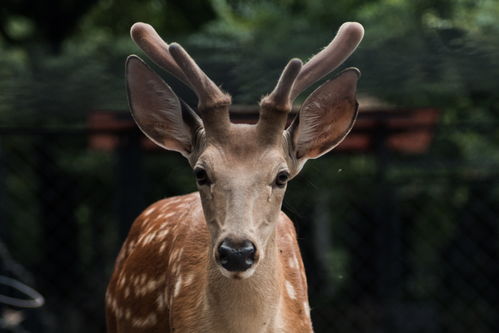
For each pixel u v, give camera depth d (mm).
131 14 19594
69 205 14688
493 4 15266
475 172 14312
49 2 18016
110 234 16391
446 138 15992
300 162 5926
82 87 11492
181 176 15500
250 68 11219
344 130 5984
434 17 14898
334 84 5906
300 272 6438
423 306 14109
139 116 6027
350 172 14930
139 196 11797
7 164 15016
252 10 18188
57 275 14398
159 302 6539
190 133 5859
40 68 11531
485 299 14500
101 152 16453
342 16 17250
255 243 5109
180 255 6199
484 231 14547
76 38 19391
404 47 11281
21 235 15922
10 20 19219
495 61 11062
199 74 5484
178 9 19391
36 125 13133
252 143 5395
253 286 5645
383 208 12555
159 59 6012
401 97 13391
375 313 13094
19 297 11977
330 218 14891
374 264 13383
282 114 5441
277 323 5922
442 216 15570
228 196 5238
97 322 14219
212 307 5785
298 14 17906
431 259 15453
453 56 11164
